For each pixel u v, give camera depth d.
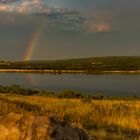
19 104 17.73
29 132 7.06
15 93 39.53
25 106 17.70
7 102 17.33
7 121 7.37
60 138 7.03
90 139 7.72
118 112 18.77
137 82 113.38
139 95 68.75
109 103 26.12
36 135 6.99
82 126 13.70
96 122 14.97
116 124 15.04
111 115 17.39
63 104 22.50
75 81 119.75
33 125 7.18
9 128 7.21
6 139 7.07
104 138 11.65
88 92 74.88
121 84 104.06
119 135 12.48
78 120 14.98
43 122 7.23
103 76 156.50
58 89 83.50
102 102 28.02
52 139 6.91
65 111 17.92
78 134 7.47
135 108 21.70
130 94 71.00
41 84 103.25
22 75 167.25
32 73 195.75
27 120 7.34
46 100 25.78
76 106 21.23
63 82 114.25
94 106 21.19
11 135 7.11
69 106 21.12
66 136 7.16
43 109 18.05
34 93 42.53
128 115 18.12
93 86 96.44
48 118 7.34
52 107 19.92
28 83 106.88
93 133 12.16
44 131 7.02
